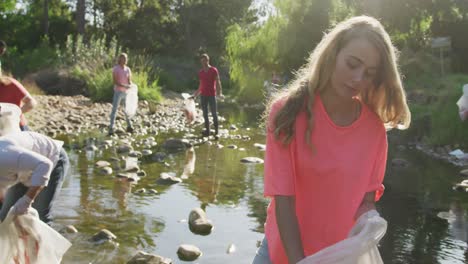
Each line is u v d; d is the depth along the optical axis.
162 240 4.28
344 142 1.99
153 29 44.19
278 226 1.98
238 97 22.50
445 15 24.67
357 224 1.90
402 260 4.04
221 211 5.21
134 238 4.30
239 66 22.94
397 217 5.21
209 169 7.32
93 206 5.18
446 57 22.03
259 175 7.00
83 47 22.66
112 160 7.61
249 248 4.14
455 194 6.20
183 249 3.96
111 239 4.23
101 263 3.71
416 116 11.39
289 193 1.97
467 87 5.65
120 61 10.45
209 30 46.81
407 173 7.47
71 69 21.16
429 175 7.35
